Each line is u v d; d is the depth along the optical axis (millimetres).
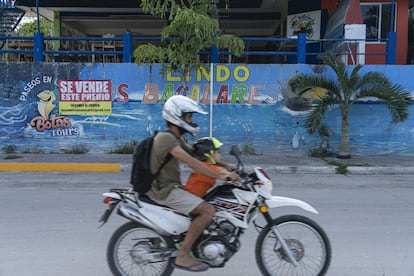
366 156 13570
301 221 4410
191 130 4207
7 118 13438
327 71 13453
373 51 18234
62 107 13445
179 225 4203
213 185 4383
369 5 18188
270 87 13484
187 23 11250
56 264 4953
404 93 12281
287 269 4547
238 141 13609
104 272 4734
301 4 19688
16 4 21109
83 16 23797
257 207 4320
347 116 12805
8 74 13289
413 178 11047
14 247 5508
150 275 4414
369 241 5816
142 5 11867
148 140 4199
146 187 4188
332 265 4965
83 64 13336
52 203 7867
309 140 13633
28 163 11711
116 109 13484
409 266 4957
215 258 4191
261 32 29000
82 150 13570
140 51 11875
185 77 12859
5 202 7953
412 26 20703
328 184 10148
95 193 8797
